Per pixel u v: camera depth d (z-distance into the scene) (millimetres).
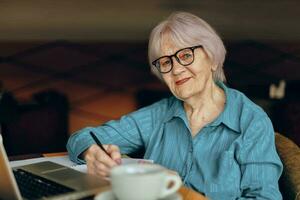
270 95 3443
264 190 1205
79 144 1393
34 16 3793
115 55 3986
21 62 3805
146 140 1527
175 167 1391
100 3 3875
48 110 3078
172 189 777
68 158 1455
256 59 3963
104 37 3955
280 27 3979
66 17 3893
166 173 765
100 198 793
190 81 1357
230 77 3891
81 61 3945
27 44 3812
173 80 1382
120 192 722
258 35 3975
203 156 1343
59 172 1133
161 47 1369
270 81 3926
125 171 747
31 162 1377
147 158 1481
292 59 3986
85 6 3865
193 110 1429
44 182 1054
